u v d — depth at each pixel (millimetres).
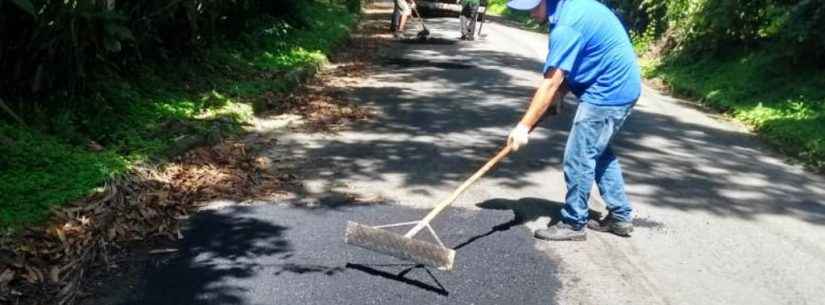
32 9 4539
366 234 3947
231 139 6520
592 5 4223
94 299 3541
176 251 4137
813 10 9562
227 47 9703
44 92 5730
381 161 6180
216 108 7121
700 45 12469
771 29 10570
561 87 4590
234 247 4227
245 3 10141
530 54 14688
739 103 9625
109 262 3936
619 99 4336
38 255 3736
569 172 4473
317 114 7867
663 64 13141
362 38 16109
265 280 3820
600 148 4426
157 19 7406
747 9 11336
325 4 19062
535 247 4438
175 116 6484
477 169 6055
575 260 4273
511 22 25391
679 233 4805
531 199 5355
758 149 7430
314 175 5691
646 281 4035
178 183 5160
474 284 3895
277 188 5328
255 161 5930
